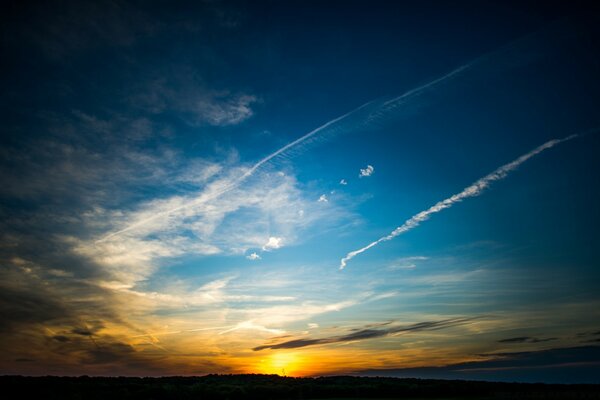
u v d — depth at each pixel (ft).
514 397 216.13
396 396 256.11
